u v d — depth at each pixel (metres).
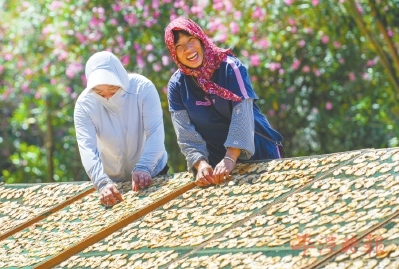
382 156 8.62
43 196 11.36
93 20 21.00
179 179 10.07
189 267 7.59
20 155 31.70
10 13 26.80
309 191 8.43
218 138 9.93
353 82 23.17
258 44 21.27
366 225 7.27
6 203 11.50
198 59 9.44
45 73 24.14
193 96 9.74
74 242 9.15
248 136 9.41
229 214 8.59
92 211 10.12
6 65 26.16
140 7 20.56
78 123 10.46
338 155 9.06
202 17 20.86
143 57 20.66
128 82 10.41
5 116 31.80
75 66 21.67
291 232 7.66
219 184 9.40
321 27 21.06
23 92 26.52
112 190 10.10
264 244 7.59
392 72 19.89
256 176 9.23
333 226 7.49
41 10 23.66
